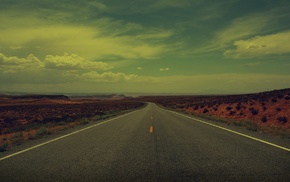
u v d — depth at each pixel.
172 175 6.60
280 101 32.25
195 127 18.48
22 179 6.48
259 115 29.45
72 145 11.55
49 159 8.73
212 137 13.34
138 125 20.45
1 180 6.41
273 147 10.33
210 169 7.11
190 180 6.16
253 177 6.32
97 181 6.23
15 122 38.31
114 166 7.64
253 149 9.93
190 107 61.09
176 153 9.34
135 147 10.70
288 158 8.34
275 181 5.99
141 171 7.04
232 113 34.59
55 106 89.94
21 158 8.99
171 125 20.09
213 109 42.97
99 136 14.43
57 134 16.16
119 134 15.08
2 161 8.56
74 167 7.59
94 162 8.19
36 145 11.86
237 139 12.60
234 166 7.39
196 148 10.27
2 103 130.38
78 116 41.19
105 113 45.88
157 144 11.34
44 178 6.55
